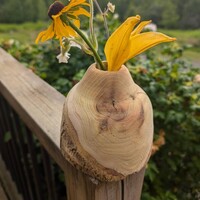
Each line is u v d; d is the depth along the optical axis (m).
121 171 0.25
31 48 0.92
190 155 0.78
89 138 0.24
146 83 0.69
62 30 0.22
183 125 0.74
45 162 0.52
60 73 0.81
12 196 0.78
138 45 0.23
